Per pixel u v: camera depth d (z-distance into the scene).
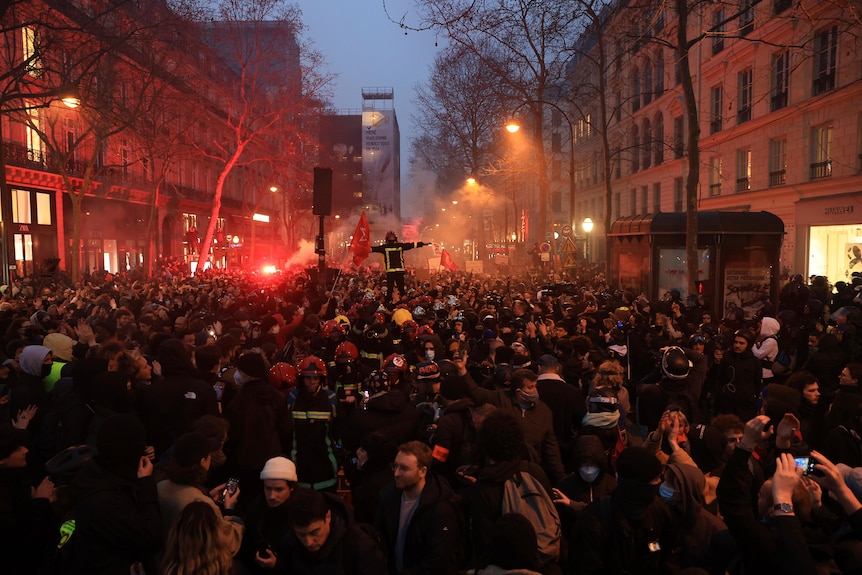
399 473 3.89
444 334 10.41
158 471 4.78
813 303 11.44
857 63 22.19
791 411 4.74
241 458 5.33
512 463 4.02
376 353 9.42
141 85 34.41
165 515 3.92
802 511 3.52
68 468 4.49
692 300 14.53
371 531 3.79
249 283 26.70
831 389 6.95
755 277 18.47
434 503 3.88
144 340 9.31
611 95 49.47
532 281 26.06
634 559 3.56
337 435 6.02
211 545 3.48
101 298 15.26
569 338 9.02
